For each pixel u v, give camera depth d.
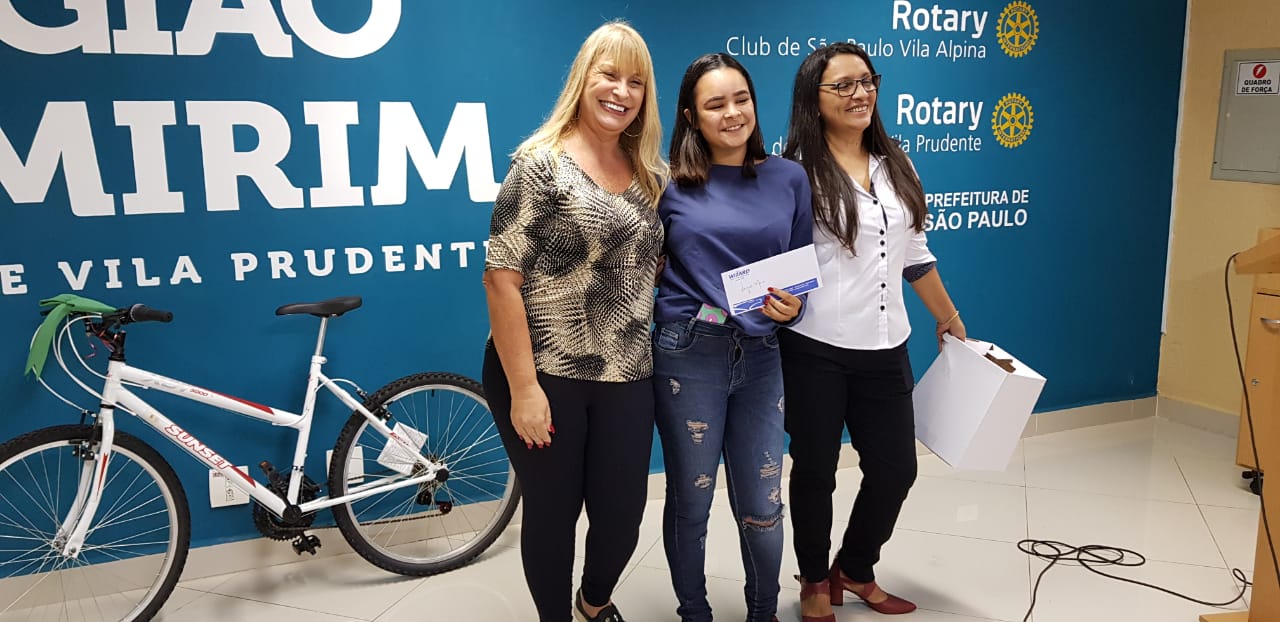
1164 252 4.19
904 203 2.28
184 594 2.76
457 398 3.11
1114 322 4.16
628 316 2.04
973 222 3.78
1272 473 2.28
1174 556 2.92
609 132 2.01
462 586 2.82
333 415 2.95
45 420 2.67
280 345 2.86
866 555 2.55
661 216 2.13
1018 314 3.96
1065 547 3.00
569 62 3.06
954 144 3.67
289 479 2.83
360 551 2.80
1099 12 3.83
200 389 2.60
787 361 2.31
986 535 3.09
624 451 2.07
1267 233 3.42
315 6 2.72
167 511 2.83
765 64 3.33
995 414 2.36
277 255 2.81
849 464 3.72
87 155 2.57
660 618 2.61
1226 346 4.00
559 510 2.09
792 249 2.19
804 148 2.24
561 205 1.94
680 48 3.20
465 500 3.19
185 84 2.63
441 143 2.94
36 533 2.71
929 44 3.55
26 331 2.60
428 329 3.03
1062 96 3.84
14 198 2.53
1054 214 3.93
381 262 2.93
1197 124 4.01
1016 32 3.70
